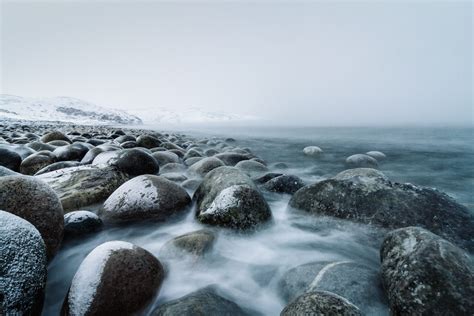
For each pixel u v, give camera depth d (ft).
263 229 12.71
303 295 6.97
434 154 40.55
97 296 7.14
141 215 13.20
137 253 8.32
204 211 13.02
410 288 7.00
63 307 7.47
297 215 14.34
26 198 9.13
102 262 7.66
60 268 10.16
